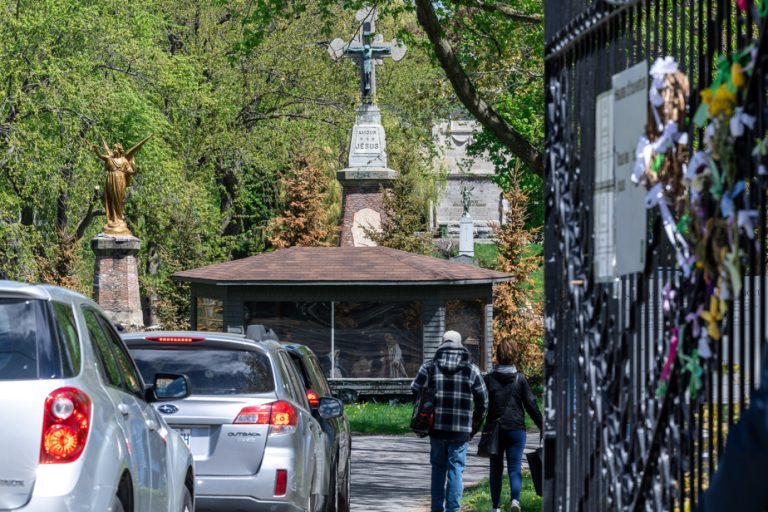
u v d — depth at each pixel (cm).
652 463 559
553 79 776
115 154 5938
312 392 1809
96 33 6062
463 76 2222
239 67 7244
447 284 4675
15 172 5672
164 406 1436
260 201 8088
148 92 6556
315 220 7456
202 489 1426
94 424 869
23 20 5722
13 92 5741
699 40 525
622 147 598
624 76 597
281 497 1433
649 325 576
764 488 317
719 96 460
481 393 1805
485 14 2789
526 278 5534
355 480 2634
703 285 498
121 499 934
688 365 510
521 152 2242
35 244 5825
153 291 6950
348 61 7281
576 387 691
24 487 830
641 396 580
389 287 4684
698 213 487
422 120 3438
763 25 441
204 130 7112
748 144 451
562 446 742
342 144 7681
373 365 4719
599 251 642
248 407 1445
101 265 5856
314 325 4712
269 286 4684
